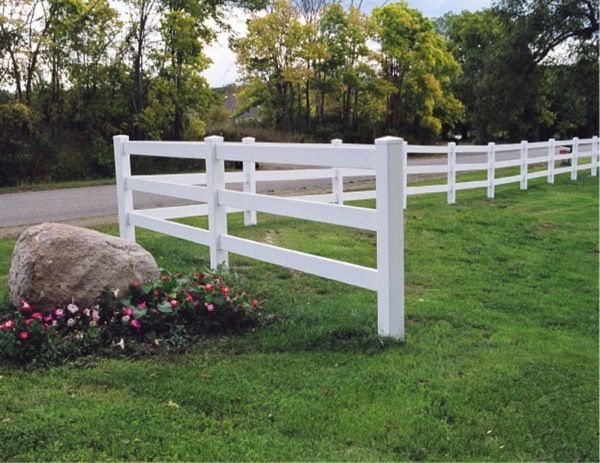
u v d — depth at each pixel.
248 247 5.66
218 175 6.04
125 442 2.99
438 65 39.03
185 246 7.60
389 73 36.75
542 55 26.27
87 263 4.58
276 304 5.28
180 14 23.09
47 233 4.68
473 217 10.44
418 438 3.09
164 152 6.79
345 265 4.62
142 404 3.39
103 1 21.75
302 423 3.21
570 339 4.89
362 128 35.59
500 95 27.53
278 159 5.14
